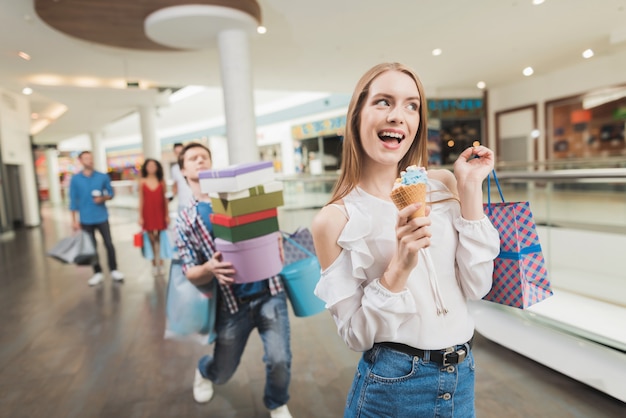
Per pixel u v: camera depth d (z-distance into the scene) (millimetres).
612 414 1877
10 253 7340
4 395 2328
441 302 879
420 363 878
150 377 2479
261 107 16281
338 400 2127
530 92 11352
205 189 1683
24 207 12125
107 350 2895
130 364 2664
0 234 10422
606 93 9320
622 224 2801
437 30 6793
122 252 6879
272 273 1661
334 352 2693
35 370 2625
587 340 1989
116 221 11922
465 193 885
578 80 9938
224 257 1634
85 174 4613
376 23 6348
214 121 18375
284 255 2059
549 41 7707
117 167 25719
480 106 12648
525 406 1972
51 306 3980
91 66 8164
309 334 3006
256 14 5625
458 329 904
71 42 6723
